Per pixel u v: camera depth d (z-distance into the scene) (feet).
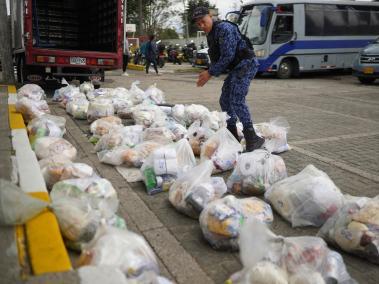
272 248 8.03
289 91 41.73
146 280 7.04
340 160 17.07
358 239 9.34
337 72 67.82
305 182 11.20
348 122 25.45
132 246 7.36
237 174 13.04
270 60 56.24
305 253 7.97
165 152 12.87
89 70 34.17
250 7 58.18
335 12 60.29
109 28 35.42
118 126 17.47
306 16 57.52
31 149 13.98
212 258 9.29
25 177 11.24
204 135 16.43
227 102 16.81
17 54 36.58
